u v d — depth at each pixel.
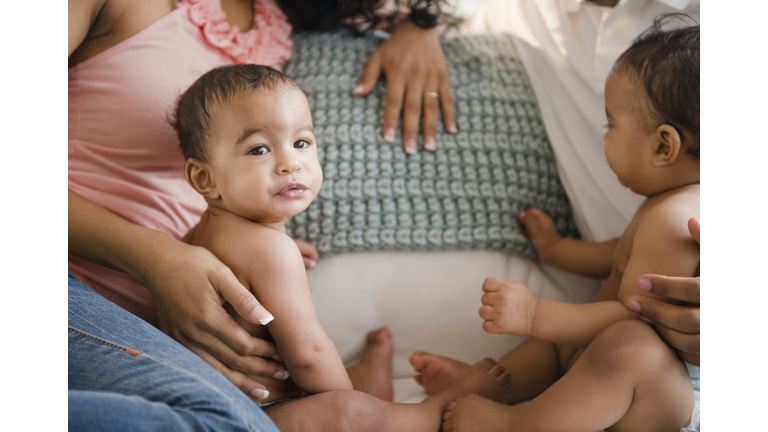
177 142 0.89
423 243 0.97
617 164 0.91
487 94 1.08
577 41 1.07
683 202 0.81
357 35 1.15
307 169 0.74
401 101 1.03
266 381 0.76
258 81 0.73
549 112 1.11
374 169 0.99
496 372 0.87
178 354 0.59
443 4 1.22
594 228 1.07
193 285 0.68
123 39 0.88
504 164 1.05
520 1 1.20
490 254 1.01
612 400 0.71
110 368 0.54
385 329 0.98
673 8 0.95
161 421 0.46
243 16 1.03
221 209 0.77
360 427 0.71
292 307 0.71
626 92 0.87
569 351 0.93
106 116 0.87
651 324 0.75
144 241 0.71
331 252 0.97
